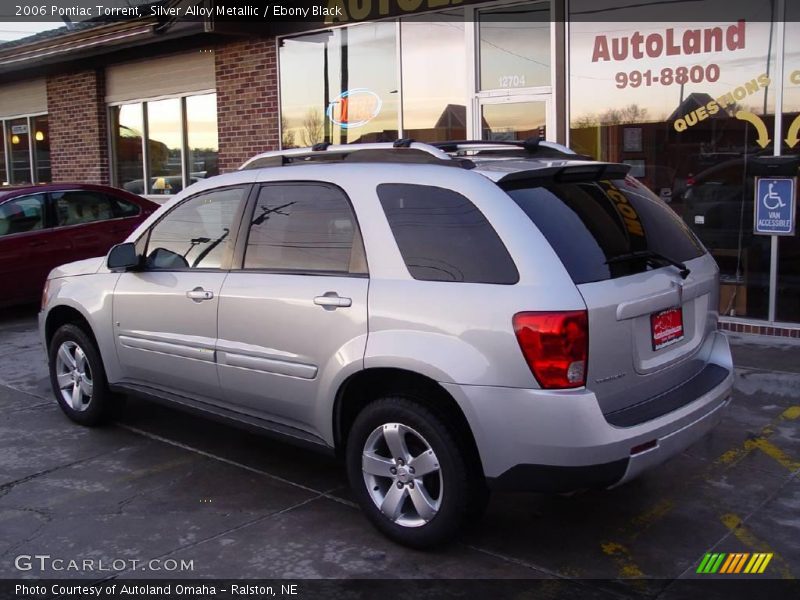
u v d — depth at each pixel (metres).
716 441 5.66
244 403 4.93
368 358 4.10
